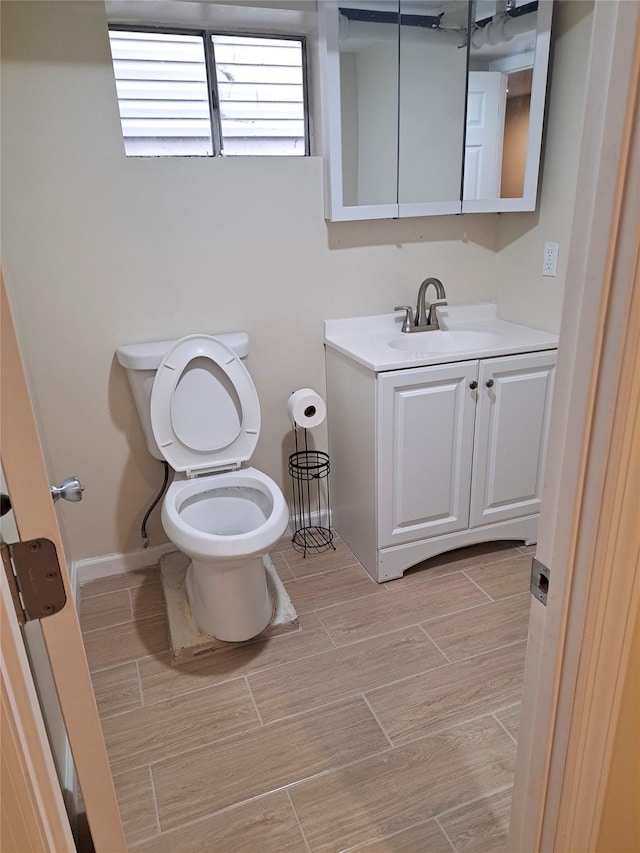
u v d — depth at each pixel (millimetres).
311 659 1871
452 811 1387
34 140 1854
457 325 2541
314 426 2283
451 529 2285
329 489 2621
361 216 2229
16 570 639
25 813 569
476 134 2234
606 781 828
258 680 1795
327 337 2389
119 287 2074
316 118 2236
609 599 710
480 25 2098
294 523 2615
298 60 2238
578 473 677
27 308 1982
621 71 545
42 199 1909
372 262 2395
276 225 2211
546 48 2104
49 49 1799
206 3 1882
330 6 1959
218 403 2096
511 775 1469
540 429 2289
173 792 1460
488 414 2176
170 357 2012
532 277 2402
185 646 1878
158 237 2074
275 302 2301
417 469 2145
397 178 2244
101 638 2000
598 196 591
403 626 2002
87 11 1806
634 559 698
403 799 1420
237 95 2213
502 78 2164
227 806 1420
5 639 564
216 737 1607
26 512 625
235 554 1701
